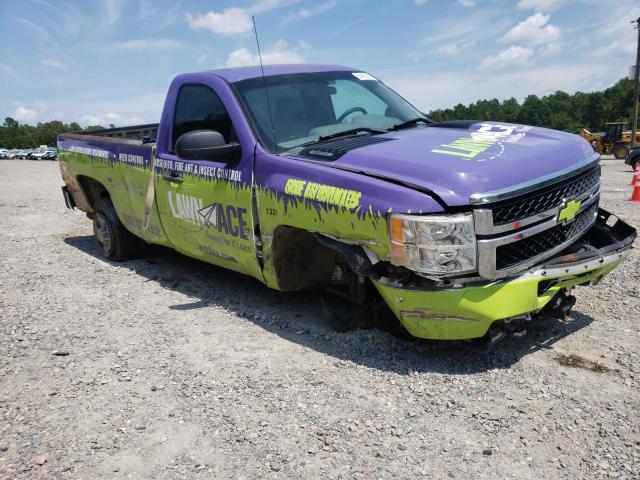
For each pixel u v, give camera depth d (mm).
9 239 8133
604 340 3842
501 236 3158
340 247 3568
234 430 3012
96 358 3965
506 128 4160
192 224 4844
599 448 2709
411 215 3135
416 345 3713
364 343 3938
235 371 3660
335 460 2723
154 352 4016
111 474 2705
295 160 3861
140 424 3109
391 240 3227
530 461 2646
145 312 4832
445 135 3967
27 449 2926
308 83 4758
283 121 4324
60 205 11586
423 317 3330
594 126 109000
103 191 6715
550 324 3840
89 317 4766
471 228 3096
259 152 4086
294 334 4195
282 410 3174
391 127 4543
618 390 3203
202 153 4102
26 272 6242
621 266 5363
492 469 2605
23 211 10828
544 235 3404
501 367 3527
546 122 124562
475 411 3064
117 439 2984
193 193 4699
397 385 3375
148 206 5406
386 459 2711
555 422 2936
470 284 3164
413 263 3172
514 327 3457
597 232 4113
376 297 3912
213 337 4230
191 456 2812
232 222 4344
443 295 3189
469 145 3641
